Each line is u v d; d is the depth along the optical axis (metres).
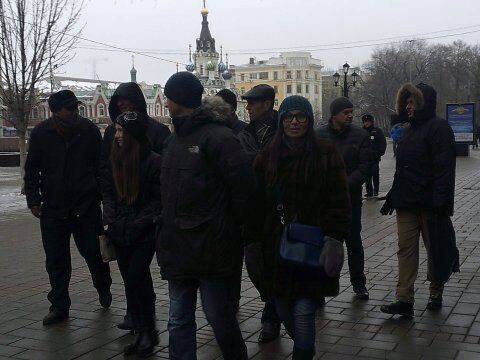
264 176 3.64
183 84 3.66
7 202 15.02
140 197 4.36
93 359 4.27
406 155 5.02
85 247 5.29
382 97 71.81
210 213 3.52
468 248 7.74
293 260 3.39
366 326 4.82
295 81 121.31
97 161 5.32
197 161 3.52
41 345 4.56
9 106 18.66
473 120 27.88
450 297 5.56
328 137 5.64
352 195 5.52
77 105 5.18
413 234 5.06
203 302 3.56
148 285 4.41
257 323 5.00
